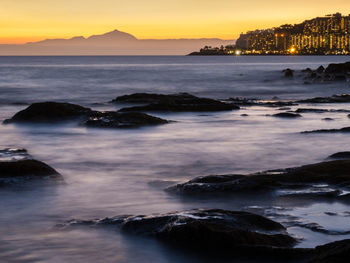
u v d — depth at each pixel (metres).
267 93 60.06
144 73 106.19
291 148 19.97
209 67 150.88
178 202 11.59
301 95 57.53
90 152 19.09
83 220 9.95
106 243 8.81
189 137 22.97
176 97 39.69
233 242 8.40
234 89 65.25
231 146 20.50
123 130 24.91
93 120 26.20
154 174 15.05
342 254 7.20
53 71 115.94
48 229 9.59
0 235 9.24
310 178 12.56
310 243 8.75
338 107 39.06
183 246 8.60
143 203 11.52
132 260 8.13
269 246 8.23
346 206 11.04
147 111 33.59
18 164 13.29
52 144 21.06
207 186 12.17
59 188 12.91
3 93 54.62
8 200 11.71
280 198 11.59
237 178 12.58
